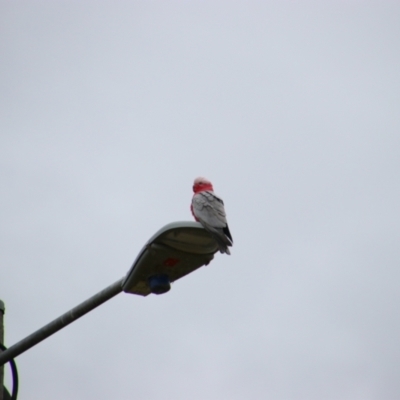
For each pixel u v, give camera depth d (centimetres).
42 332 1165
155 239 1099
